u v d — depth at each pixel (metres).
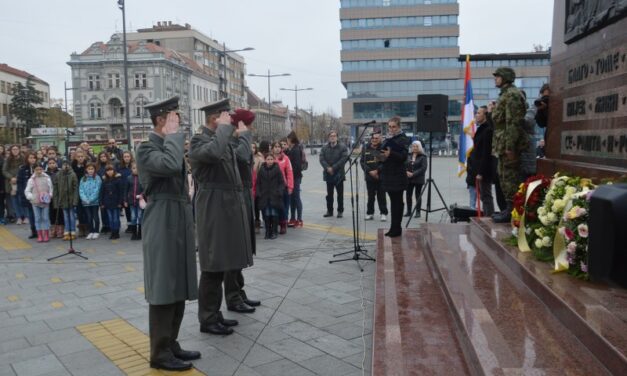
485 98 60.88
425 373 3.37
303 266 7.35
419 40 63.53
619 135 4.45
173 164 3.90
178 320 4.27
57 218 10.63
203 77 73.19
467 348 3.44
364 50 64.69
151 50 59.69
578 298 3.51
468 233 6.90
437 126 9.00
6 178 12.78
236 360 4.23
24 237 10.88
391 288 5.21
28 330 5.04
